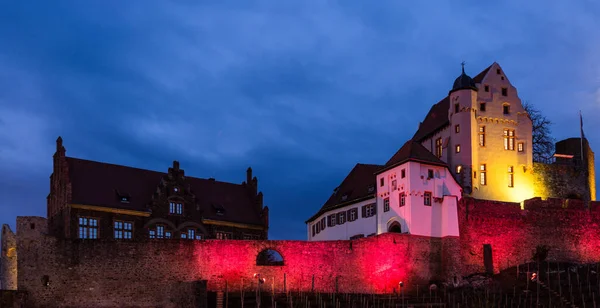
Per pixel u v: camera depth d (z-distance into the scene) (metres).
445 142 117.06
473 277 105.25
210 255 98.94
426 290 103.00
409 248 104.25
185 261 97.81
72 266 94.25
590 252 112.81
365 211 115.00
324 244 103.12
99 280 94.69
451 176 109.69
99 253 95.31
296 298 96.00
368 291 102.12
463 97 116.06
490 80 118.62
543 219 111.75
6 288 98.31
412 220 105.31
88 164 107.69
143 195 108.69
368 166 123.50
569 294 95.75
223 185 120.50
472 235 107.69
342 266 102.81
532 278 99.88
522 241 110.00
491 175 115.94
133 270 95.88
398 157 110.25
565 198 120.44
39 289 92.69
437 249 106.25
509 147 117.81
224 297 95.81
